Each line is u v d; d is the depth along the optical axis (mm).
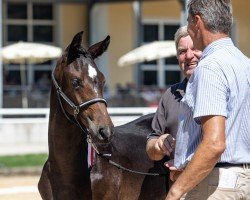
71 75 8633
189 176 6242
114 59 43438
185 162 6812
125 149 9734
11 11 44688
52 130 9062
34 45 36781
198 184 6668
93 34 43812
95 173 9227
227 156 6539
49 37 45219
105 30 43344
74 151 8969
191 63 9133
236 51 6711
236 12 44188
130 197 9648
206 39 6688
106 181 9305
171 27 45062
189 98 6625
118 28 43562
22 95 35438
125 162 9633
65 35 44562
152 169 9836
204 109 6324
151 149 8703
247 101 6605
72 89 8648
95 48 9219
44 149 28891
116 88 40938
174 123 9141
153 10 44656
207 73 6441
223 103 6344
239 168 6582
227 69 6488
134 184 9656
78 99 8594
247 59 6773
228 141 6512
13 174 24344
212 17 6582
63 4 44438
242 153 6594
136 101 36250
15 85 42219
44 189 9398
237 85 6508
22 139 30281
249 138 6617
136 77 43906
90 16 43812
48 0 43344
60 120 8914
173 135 9164
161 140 8375
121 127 10312
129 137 9945
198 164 6203
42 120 30578
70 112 8742
